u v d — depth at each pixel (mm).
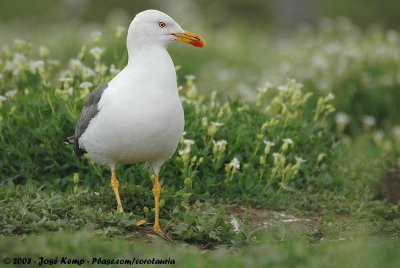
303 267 8711
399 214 12164
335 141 14211
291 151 13039
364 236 10781
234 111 13547
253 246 9773
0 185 11891
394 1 42375
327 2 41969
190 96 13570
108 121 10125
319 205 12234
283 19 35844
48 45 23359
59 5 39906
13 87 14211
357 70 18547
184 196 11375
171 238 10289
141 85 10094
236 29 32875
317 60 18125
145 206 11117
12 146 12352
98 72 13797
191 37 10562
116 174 12281
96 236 9766
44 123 12594
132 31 10398
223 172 12586
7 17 39062
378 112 17969
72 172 12484
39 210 10258
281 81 18375
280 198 12234
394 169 14133
